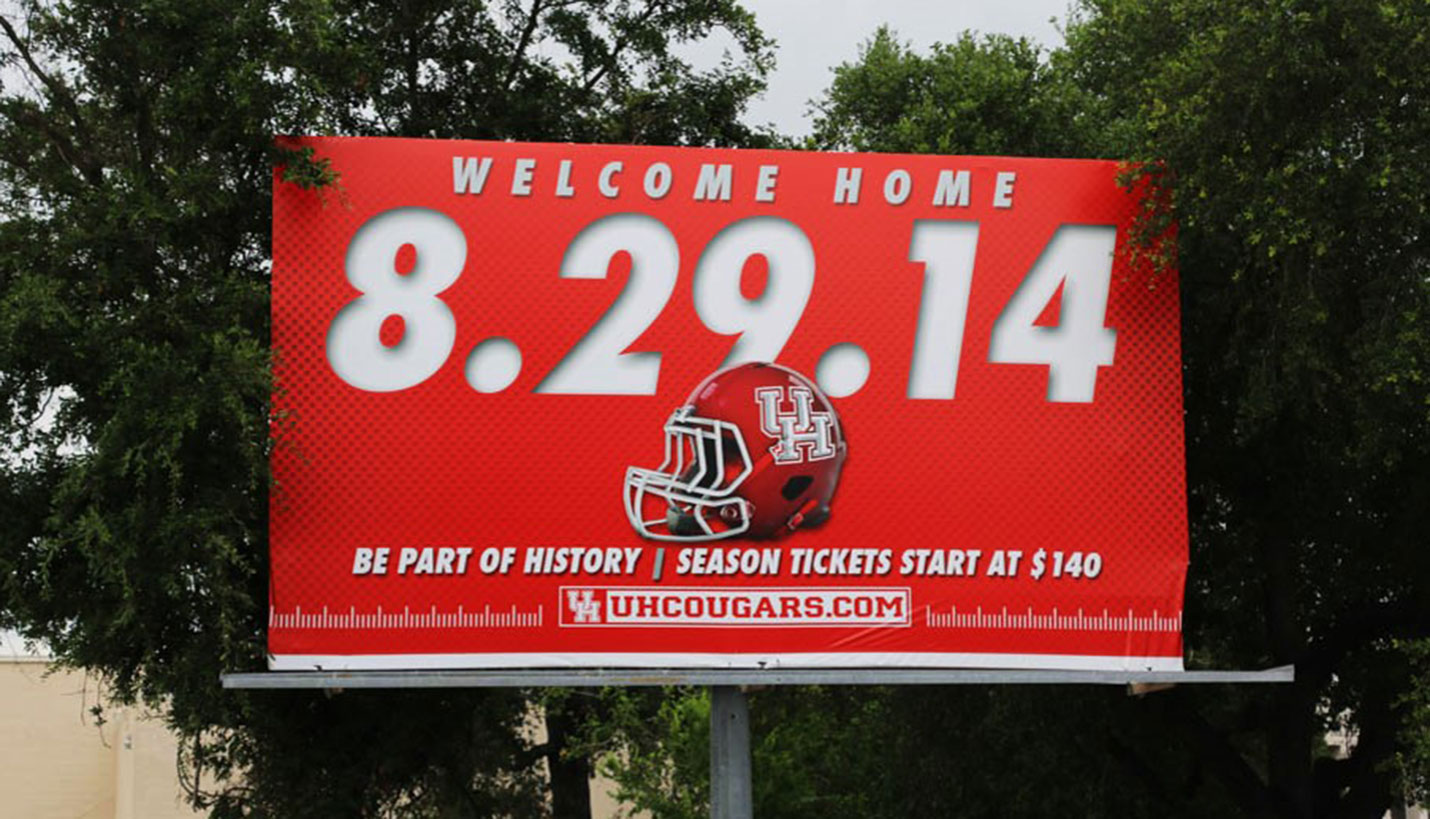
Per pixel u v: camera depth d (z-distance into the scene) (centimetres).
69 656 1852
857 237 1869
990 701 2467
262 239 1970
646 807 2517
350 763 2073
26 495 1789
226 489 1772
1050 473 1859
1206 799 2519
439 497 1786
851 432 1845
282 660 1745
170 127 1858
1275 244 1814
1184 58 1859
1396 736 2095
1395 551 2197
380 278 1808
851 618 1817
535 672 1772
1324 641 2289
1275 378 1878
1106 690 2355
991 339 1870
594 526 1802
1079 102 2392
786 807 2506
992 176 1888
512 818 3183
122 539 1692
